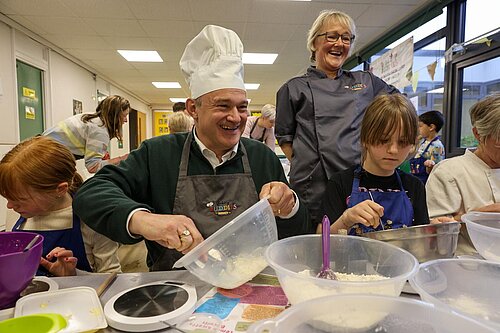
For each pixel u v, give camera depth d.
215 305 0.62
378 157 1.04
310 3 3.51
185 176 0.99
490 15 2.80
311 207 1.57
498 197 1.20
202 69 0.94
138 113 10.05
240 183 1.01
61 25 4.02
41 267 0.91
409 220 1.04
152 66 6.03
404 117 0.98
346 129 1.56
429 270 0.60
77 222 1.06
